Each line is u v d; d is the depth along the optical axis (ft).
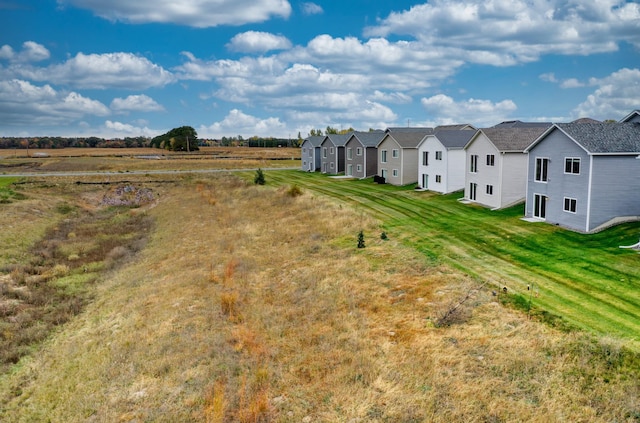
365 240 87.30
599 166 81.10
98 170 251.60
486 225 94.38
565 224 88.17
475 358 41.81
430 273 65.62
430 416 34.40
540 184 94.84
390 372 40.60
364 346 45.68
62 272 82.94
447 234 88.48
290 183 185.88
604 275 60.18
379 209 119.34
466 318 49.85
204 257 85.40
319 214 113.91
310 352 45.57
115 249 98.22
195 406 38.32
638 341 42.14
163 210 144.05
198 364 45.27
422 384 38.52
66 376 46.19
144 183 202.28
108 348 51.13
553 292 55.36
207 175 224.53
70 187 187.73
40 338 56.44
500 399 35.70
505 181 110.42
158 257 90.43
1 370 48.73
